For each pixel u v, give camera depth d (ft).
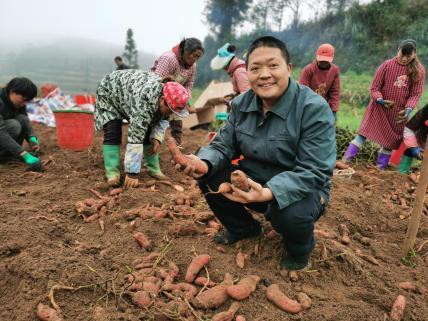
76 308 6.55
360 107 44.83
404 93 16.53
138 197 11.05
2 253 7.92
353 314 6.72
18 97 14.84
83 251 8.33
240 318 6.41
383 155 17.94
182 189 12.55
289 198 6.53
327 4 73.51
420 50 51.88
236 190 6.31
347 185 14.40
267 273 7.73
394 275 8.20
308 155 6.91
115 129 12.60
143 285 6.95
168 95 11.09
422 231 10.73
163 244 8.66
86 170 14.35
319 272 7.89
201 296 6.72
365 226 10.84
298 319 6.60
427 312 7.00
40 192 11.76
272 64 6.70
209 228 9.32
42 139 20.06
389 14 60.64
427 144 8.30
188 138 22.49
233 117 7.96
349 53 61.87
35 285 6.85
